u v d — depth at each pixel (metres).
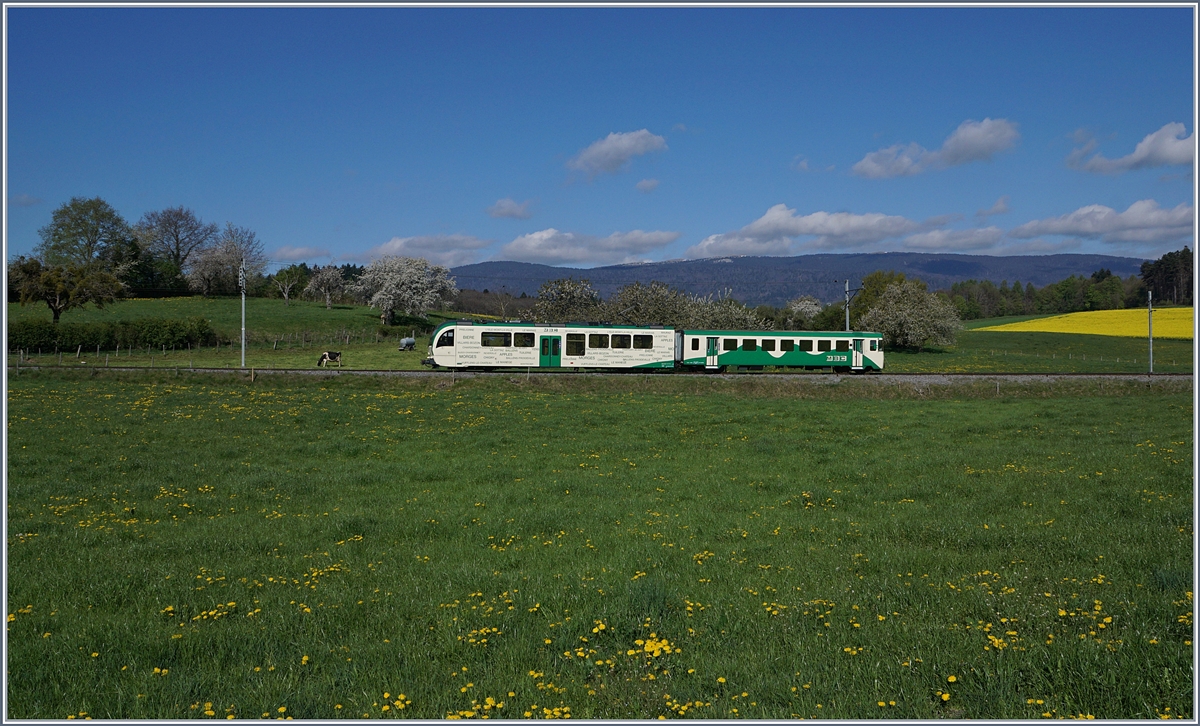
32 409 40.06
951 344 102.50
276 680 9.36
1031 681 8.59
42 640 10.94
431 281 133.62
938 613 11.12
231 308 125.38
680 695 8.68
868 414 41.66
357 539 17.39
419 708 8.57
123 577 14.20
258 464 27.62
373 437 33.62
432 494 22.47
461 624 11.30
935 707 8.16
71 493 22.53
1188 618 10.05
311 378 54.09
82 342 76.50
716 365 63.00
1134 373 58.09
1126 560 13.39
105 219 129.62
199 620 11.94
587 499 21.64
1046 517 17.86
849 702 8.32
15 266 87.50
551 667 9.72
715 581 13.52
